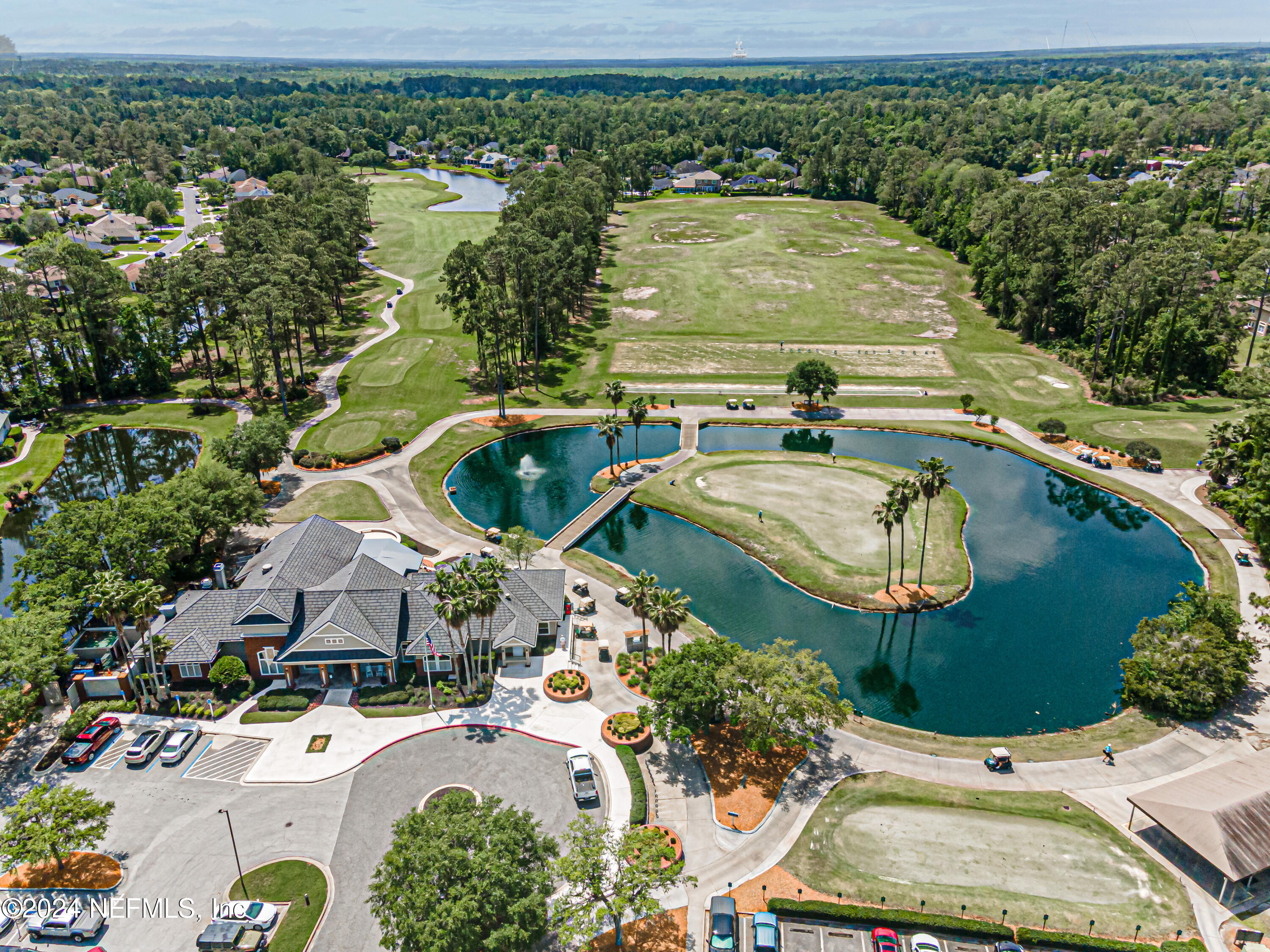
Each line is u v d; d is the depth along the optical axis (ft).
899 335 577.02
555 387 497.46
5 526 361.30
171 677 250.16
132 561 265.13
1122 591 306.96
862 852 191.83
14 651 218.38
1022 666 266.16
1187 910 177.37
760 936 166.91
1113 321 478.18
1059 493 384.06
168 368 502.79
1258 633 270.87
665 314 617.21
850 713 238.48
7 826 186.50
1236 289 519.60
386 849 191.42
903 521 316.40
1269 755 207.00
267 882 182.60
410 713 236.02
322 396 479.41
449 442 424.05
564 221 621.72
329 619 237.66
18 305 445.78
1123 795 208.23
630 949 168.66
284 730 230.07
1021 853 191.93
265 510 352.69
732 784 212.02
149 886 182.60
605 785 209.67
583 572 310.45
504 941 151.23
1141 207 628.69
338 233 625.41
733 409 468.34
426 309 623.77
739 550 332.60
